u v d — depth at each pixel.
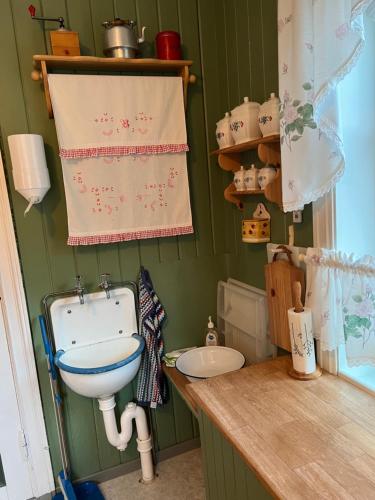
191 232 1.97
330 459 0.99
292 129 1.26
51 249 1.81
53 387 1.79
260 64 1.64
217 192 2.09
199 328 2.15
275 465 0.97
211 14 1.95
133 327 1.99
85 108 1.70
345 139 1.27
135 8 1.82
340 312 1.31
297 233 1.54
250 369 1.51
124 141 1.78
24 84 1.69
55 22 1.70
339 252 1.28
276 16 1.51
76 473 2.00
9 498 1.90
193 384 1.41
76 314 1.88
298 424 1.14
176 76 1.89
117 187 1.82
